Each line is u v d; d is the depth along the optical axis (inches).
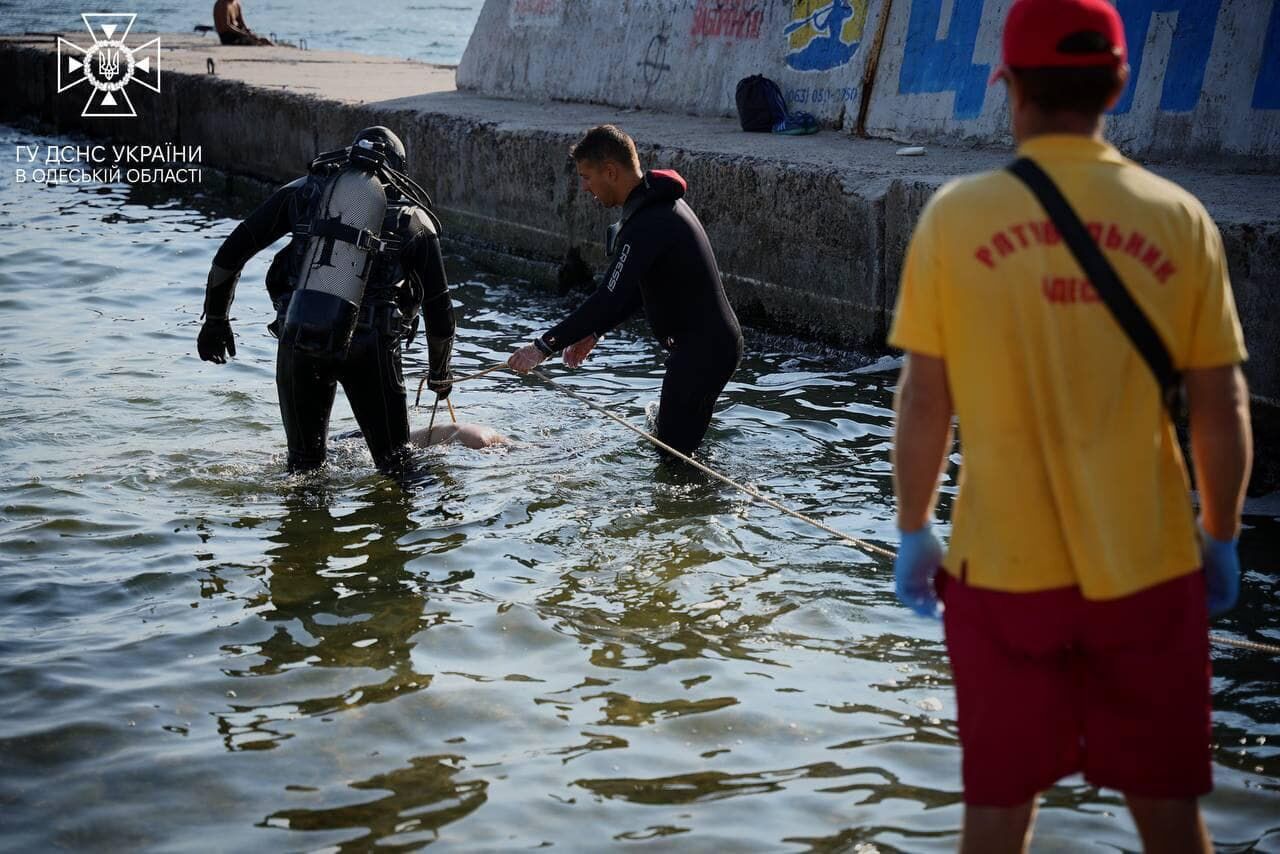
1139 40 347.3
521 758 143.1
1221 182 302.4
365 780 138.7
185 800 134.7
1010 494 92.4
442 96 547.8
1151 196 91.0
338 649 169.9
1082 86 92.1
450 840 127.5
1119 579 90.8
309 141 547.2
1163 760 93.5
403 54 1227.2
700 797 135.3
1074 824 130.1
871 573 195.3
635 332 358.0
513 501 224.5
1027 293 90.0
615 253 233.8
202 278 418.0
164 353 324.5
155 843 127.2
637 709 154.1
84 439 255.4
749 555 202.1
